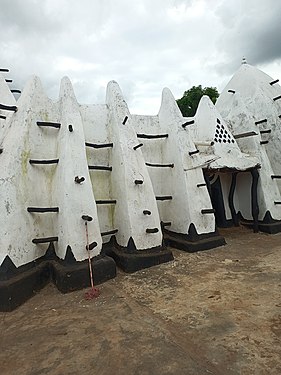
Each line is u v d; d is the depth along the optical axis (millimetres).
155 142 9234
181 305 4820
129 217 7062
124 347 3730
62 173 6379
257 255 7387
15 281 5270
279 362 3229
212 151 9602
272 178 10578
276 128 11383
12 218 5621
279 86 13305
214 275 6109
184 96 20516
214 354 3441
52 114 7230
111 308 4918
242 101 11375
